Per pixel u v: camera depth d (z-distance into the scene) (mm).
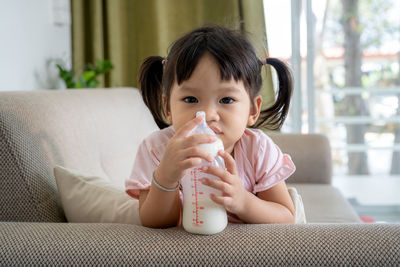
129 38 2779
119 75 2732
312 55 3053
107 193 985
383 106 3920
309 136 2027
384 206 3178
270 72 2414
